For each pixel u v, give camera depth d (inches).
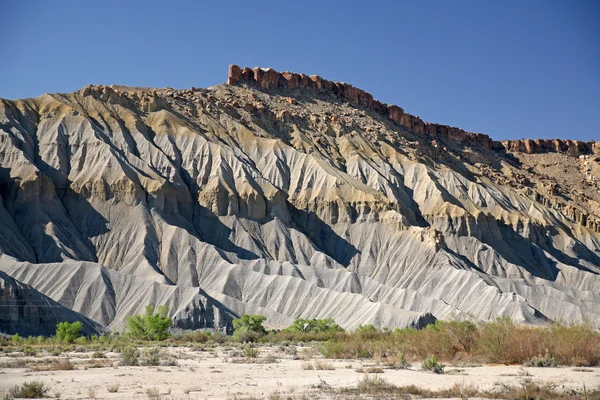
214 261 5270.7
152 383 1285.7
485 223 7199.8
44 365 1712.6
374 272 6053.2
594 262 7701.8
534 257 7194.9
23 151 5935.0
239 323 3818.9
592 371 1364.4
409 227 6397.6
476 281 5472.4
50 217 5398.6
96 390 1173.7
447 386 1171.9
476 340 1724.9
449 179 7815.0
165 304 4288.9
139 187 5856.3
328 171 7027.6
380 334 2785.4
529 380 1197.7
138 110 7111.2
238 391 1151.0
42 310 3784.5
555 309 5378.9
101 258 5305.1
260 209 6284.5
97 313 4227.4
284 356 2041.1
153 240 5447.8
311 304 4781.0
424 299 4936.0
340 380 1299.2
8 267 4522.6
